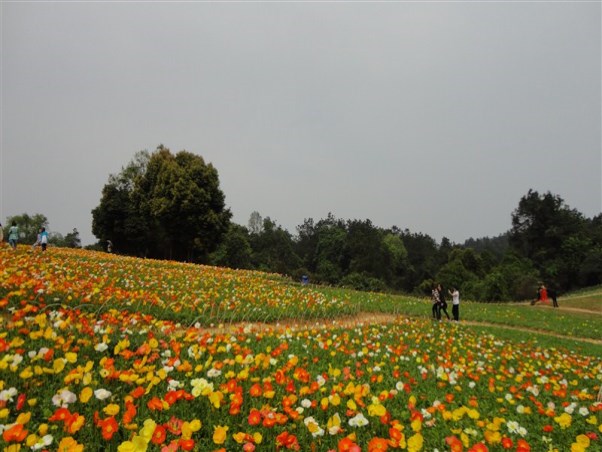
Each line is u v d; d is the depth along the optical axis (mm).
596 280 52375
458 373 7059
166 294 11680
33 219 61531
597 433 4777
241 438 3174
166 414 3727
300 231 109125
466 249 67938
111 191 46375
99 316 7746
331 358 6938
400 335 10758
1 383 3381
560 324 18375
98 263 16625
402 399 5156
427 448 3869
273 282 21281
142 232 45562
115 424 3014
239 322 10484
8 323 5770
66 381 3758
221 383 4602
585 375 8242
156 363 4949
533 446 4371
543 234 62719
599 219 77375
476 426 4527
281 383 4684
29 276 9578
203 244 43156
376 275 68688
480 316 18609
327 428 3695
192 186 41781
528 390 6152
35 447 2705
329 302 14867
